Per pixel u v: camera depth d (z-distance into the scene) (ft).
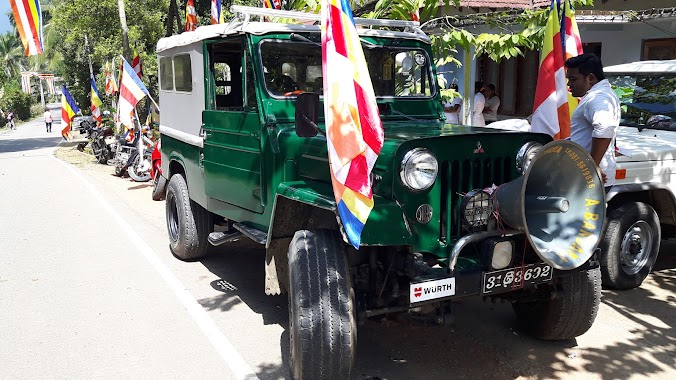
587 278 13.23
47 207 30.86
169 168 21.49
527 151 12.08
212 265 20.62
